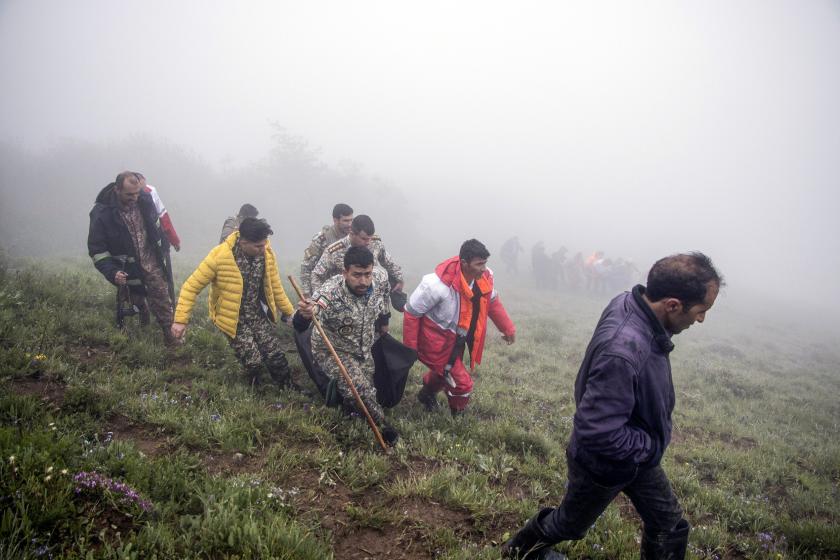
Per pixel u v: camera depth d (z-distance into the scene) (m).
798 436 6.62
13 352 3.77
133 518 2.29
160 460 2.84
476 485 3.39
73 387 3.46
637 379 1.93
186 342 5.07
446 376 4.41
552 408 5.85
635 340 1.94
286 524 2.55
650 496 2.22
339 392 3.95
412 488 3.20
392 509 3.02
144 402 3.59
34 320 4.60
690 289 1.92
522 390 6.28
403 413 4.66
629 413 1.91
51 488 2.23
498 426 4.48
